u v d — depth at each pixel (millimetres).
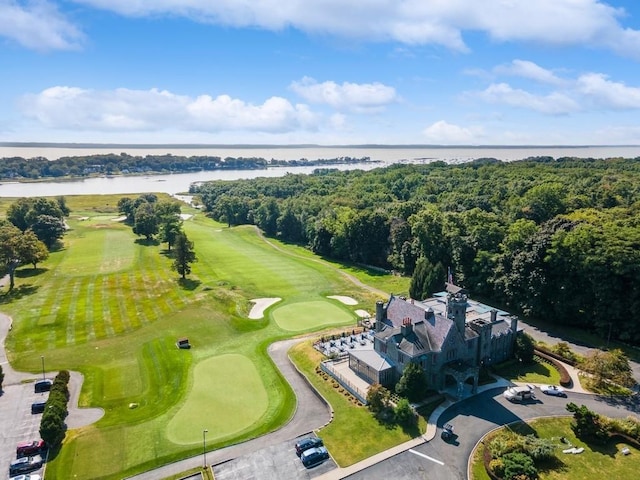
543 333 96938
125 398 72250
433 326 75875
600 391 73688
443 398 71375
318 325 100812
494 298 114312
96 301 113125
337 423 64938
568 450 59531
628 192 172625
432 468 56125
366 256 156000
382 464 56781
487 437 61906
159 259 153875
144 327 98812
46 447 59969
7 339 92188
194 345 90562
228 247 178500
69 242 176500
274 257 164500
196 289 122750
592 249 93000
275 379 77625
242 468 56094
